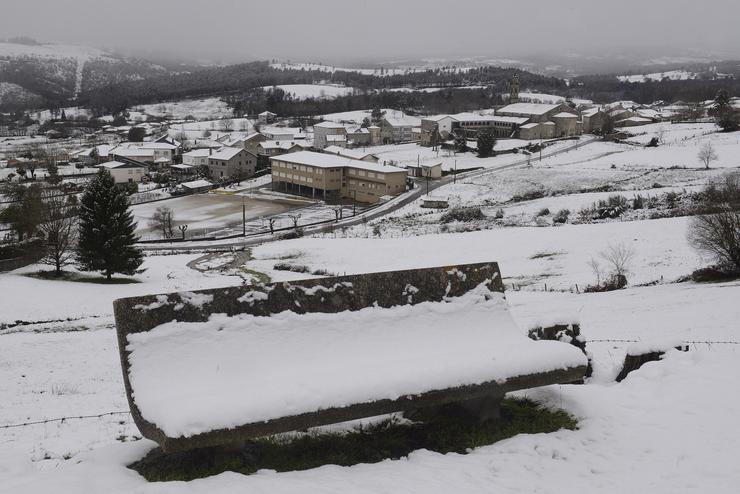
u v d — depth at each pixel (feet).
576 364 22.08
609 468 19.25
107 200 135.44
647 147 350.64
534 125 442.50
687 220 151.94
